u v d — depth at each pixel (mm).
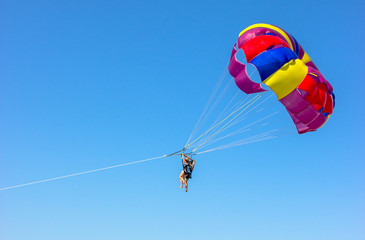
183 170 19234
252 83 19109
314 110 18516
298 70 18062
